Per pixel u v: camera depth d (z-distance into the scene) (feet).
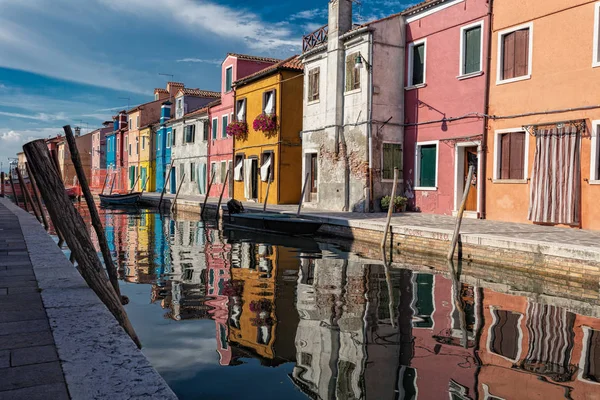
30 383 7.57
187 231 56.75
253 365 14.08
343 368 13.79
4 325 10.47
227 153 100.68
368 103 58.70
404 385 12.48
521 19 46.16
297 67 80.23
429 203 56.59
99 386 7.41
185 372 13.55
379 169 59.21
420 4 56.85
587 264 26.32
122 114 173.78
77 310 11.56
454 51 53.47
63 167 204.33
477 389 12.22
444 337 16.80
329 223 48.96
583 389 12.20
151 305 21.63
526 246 29.71
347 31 64.08
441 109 55.11
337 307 21.16
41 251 21.57
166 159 135.74
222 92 103.24
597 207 39.58
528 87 45.47
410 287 25.53
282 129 80.43
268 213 58.85
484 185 49.32
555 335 17.04
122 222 69.00
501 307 21.29
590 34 40.68
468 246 33.63
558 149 42.32
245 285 26.04
